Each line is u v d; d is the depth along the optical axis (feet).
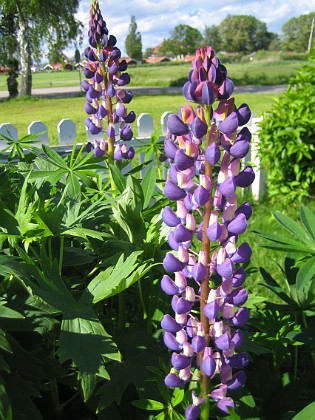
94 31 8.79
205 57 3.87
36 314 4.64
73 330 4.31
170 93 86.89
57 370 4.80
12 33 84.33
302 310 6.73
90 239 6.26
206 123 3.96
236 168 4.03
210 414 4.84
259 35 344.90
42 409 5.38
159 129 29.73
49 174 7.28
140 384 4.83
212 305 4.04
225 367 4.28
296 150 18.04
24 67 83.66
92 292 4.72
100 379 4.94
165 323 4.23
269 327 6.19
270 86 102.99
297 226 6.64
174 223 4.25
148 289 5.87
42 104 72.54
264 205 20.29
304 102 18.20
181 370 4.26
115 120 8.93
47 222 5.18
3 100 85.30
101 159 8.34
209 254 4.22
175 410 4.77
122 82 8.80
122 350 5.18
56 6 78.64
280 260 14.43
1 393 3.90
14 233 5.26
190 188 4.14
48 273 4.70
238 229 3.99
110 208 6.68
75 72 239.09
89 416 5.36
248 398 4.97
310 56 19.21
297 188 19.49
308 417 4.52
